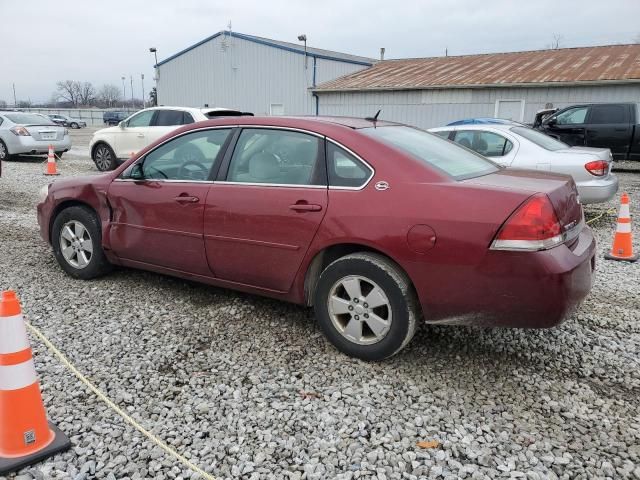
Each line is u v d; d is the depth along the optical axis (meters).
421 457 2.53
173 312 4.20
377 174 3.32
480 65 22.72
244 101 28.52
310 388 3.12
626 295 4.73
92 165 14.75
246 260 3.79
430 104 20.86
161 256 4.30
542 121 14.95
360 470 2.44
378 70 25.52
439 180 3.20
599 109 13.58
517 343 3.73
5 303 2.40
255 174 3.80
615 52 20.97
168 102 31.77
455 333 3.87
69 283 4.83
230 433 2.70
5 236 6.54
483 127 8.14
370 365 3.39
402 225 3.14
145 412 2.87
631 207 9.29
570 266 2.93
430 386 3.16
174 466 2.45
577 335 3.87
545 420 2.83
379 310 3.32
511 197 2.96
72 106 94.00
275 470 2.44
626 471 2.44
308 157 3.60
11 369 2.41
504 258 2.90
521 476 2.40
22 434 2.44
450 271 3.03
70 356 3.46
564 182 3.35
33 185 10.84
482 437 2.68
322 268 3.65
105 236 4.61
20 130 14.65
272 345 3.66
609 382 3.23
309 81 25.98
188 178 4.13
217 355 3.52
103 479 2.36
